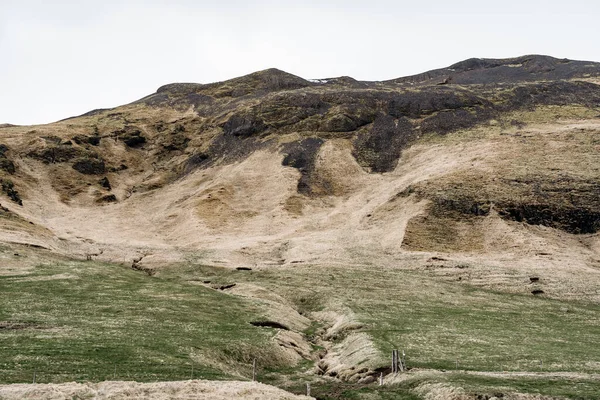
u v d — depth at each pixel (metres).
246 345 55.22
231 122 193.88
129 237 125.69
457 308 77.44
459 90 196.88
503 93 192.25
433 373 45.03
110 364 44.53
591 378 43.25
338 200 142.00
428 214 116.62
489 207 116.19
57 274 84.44
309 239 114.88
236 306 73.62
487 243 107.25
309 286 88.00
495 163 134.25
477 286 89.38
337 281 90.19
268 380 48.97
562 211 114.12
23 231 110.25
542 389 39.22
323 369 54.66
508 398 37.03
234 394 37.59
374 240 112.69
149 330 57.72
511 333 64.00
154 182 169.88
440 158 149.88
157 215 143.38
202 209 136.75
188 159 182.00
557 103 182.75
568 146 140.00
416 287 87.81
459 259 101.06
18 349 46.78
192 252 111.19
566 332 65.62
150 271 100.31
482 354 53.47
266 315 69.94
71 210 146.62
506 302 80.88
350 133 176.88
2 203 131.88
